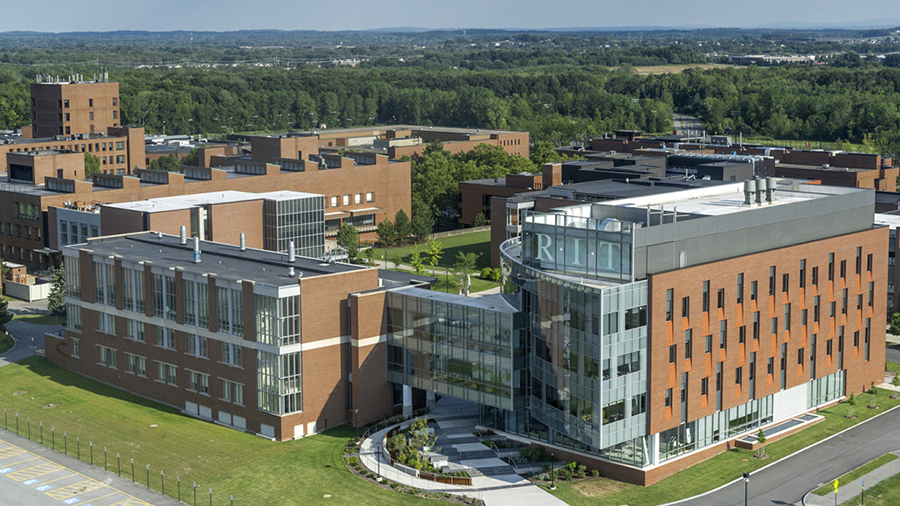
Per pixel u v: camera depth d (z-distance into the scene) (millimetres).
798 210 113625
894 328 147375
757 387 110500
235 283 112750
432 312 112688
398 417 117000
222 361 116125
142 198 189250
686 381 102688
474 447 107688
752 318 108750
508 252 117500
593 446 97188
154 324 123812
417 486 98500
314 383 113062
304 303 110562
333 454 106812
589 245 100000
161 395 124562
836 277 119188
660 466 100438
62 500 96000
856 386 125938
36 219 186875
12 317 163250
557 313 100250
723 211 114375
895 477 100312
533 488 98062
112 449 108875
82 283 133125
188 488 98562
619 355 96438
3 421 117500
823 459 105438
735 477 100938
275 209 166375
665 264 99500
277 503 95125
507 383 107375
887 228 126625
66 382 132250
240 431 114438
